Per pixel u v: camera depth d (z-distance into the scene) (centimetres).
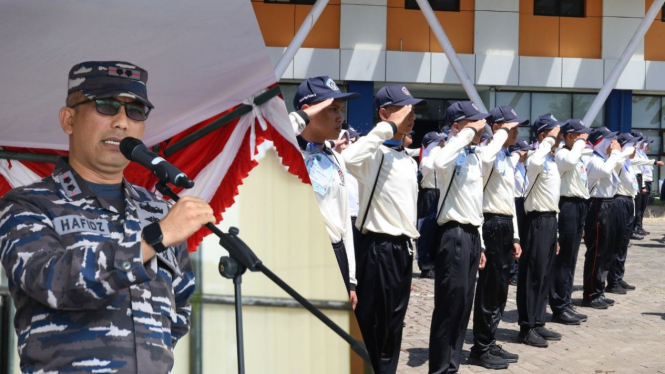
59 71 294
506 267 664
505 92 2062
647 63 2078
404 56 1948
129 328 218
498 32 2005
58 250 211
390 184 500
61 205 223
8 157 340
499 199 659
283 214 318
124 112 230
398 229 500
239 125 323
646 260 1333
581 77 2039
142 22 271
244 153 322
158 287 229
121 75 230
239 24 274
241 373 228
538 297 745
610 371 656
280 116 317
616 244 1020
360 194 510
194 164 330
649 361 689
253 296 316
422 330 797
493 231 658
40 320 214
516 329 810
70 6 258
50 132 332
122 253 203
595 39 2070
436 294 571
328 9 1936
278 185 319
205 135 329
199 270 321
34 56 283
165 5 260
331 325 256
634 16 2067
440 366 565
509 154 678
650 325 839
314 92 441
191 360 319
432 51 1991
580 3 2069
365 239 507
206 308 320
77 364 211
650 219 2062
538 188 738
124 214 229
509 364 674
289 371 315
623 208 1010
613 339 773
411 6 1981
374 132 483
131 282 203
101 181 233
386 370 513
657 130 2175
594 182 926
